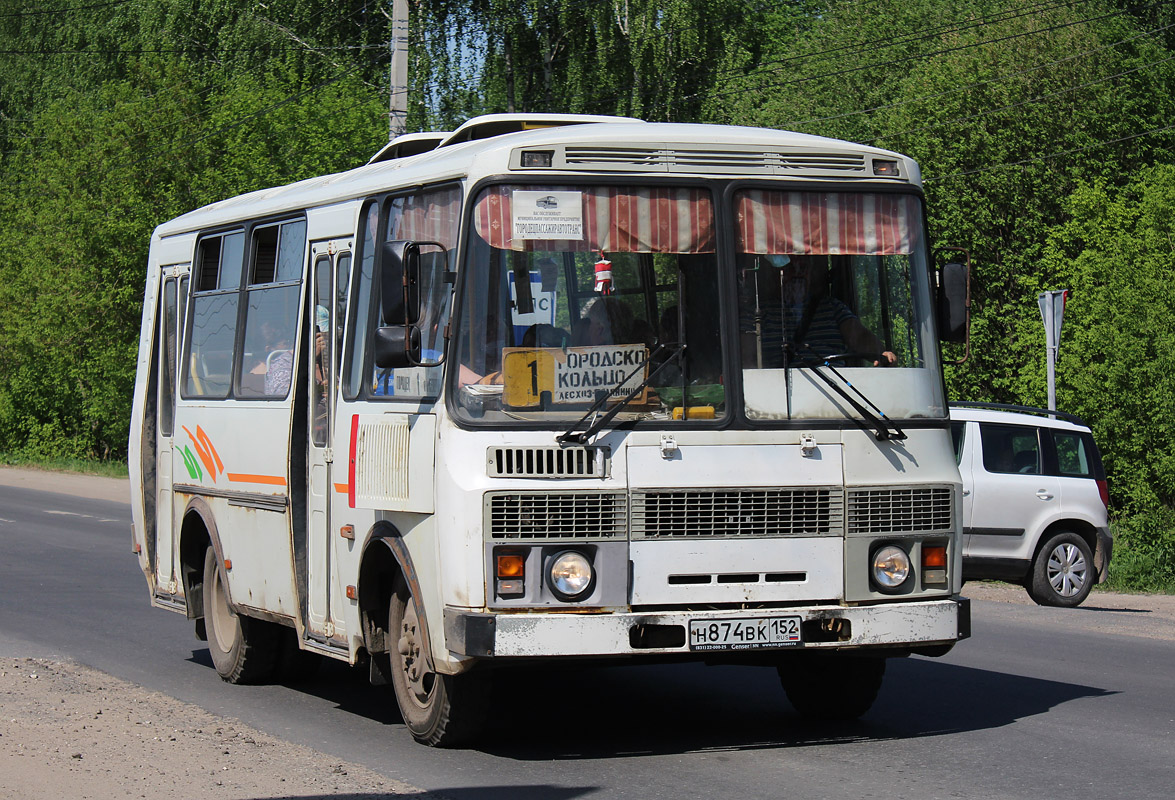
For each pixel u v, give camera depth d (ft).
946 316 24.66
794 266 23.79
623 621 21.98
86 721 26.40
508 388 22.36
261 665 31.65
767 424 23.18
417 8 131.44
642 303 23.03
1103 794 21.13
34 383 138.51
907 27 119.14
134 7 150.20
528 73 131.75
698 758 23.68
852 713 26.94
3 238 142.61
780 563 23.02
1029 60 99.09
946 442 24.45
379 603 25.64
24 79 180.24
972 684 31.37
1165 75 103.81
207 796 20.59
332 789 20.98
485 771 22.74
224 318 32.60
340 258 27.32
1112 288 75.15
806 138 24.31
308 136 118.42
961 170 98.53
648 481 22.48
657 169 23.34
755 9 154.61
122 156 124.88
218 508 32.12
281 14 138.10
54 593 47.06
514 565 21.95
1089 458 48.91
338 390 26.89
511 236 22.72
